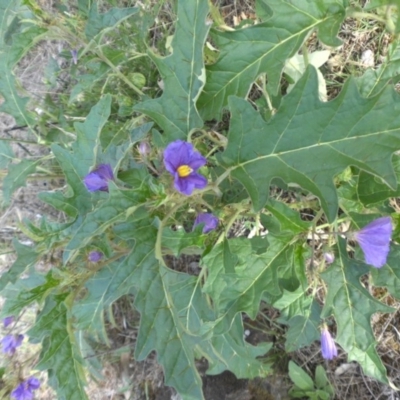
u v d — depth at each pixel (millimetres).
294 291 365
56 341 344
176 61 307
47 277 344
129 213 276
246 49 324
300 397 502
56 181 642
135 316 594
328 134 272
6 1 375
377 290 480
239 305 320
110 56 421
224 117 501
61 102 597
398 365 478
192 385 280
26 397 482
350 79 261
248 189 289
